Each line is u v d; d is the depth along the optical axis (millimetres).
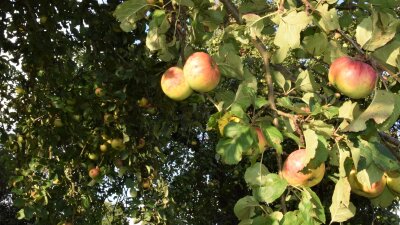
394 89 1803
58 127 4289
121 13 2068
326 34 2043
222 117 1712
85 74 4117
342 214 1573
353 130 1562
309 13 1872
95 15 3871
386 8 1861
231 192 9477
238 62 2061
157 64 3289
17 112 4730
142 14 2125
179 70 2182
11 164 4555
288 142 6371
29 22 4332
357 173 1713
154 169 4367
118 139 4023
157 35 2066
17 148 4488
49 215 4250
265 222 1556
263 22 2277
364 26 1810
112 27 3820
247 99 1729
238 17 2100
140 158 4336
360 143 1643
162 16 1984
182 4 1968
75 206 4285
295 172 1658
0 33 4363
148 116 4375
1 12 4332
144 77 3594
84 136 4062
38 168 4129
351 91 1773
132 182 4168
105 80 3799
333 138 1658
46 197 3992
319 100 1993
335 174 1758
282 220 1540
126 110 3973
